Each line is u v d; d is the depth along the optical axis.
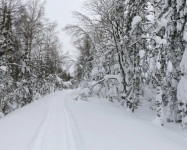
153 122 12.55
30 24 27.83
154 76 13.16
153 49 12.84
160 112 12.51
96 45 23.09
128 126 11.03
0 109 21.50
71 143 8.27
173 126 12.91
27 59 27.11
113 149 7.54
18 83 25.53
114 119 12.80
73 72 29.34
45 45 35.97
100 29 20.09
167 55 13.74
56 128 10.63
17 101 25.83
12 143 8.25
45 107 18.83
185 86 11.95
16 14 23.98
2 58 22.45
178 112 13.70
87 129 10.16
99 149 7.52
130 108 17.83
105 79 20.20
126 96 18.20
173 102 14.06
